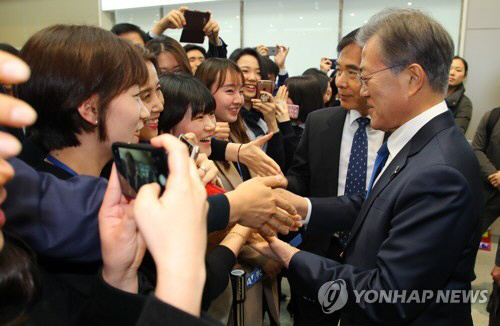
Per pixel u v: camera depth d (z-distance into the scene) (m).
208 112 1.39
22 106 0.31
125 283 0.57
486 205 2.96
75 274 0.62
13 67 0.30
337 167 1.66
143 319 0.38
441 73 0.94
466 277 0.94
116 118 0.69
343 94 1.55
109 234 0.53
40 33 0.68
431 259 0.83
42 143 0.74
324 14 4.95
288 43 5.16
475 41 3.98
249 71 2.47
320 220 1.30
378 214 0.96
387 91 0.97
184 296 0.38
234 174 1.48
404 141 0.99
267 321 2.25
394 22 0.95
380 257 0.88
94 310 0.56
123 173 0.49
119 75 0.67
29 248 0.51
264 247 1.12
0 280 0.46
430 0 4.37
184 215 0.40
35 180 0.54
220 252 0.93
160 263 0.39
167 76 1.40
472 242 0.93
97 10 5.62
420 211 0.84
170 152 0.42
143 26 5.69
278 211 0.96
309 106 2.91
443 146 0.90
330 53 5.02
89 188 0.58
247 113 2.43
